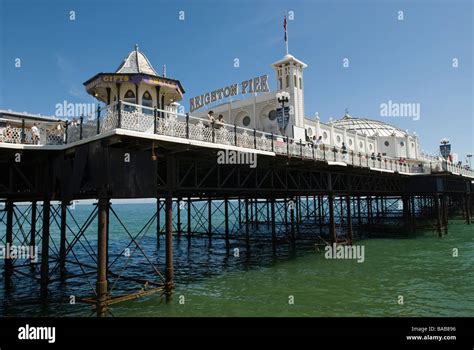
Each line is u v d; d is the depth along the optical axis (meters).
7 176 18.16
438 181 35.94
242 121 35.81
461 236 35.44
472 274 19.86
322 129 41.88
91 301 12.75
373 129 62.81
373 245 30.78
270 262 24.00
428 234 37.44
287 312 13.92
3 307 14.55
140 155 12.98
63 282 18.30
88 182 12.63
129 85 16.33
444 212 38.31
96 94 17.12
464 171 41.72
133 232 50.22
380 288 17.20
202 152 15.14
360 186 33.12
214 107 38.34
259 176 24.67
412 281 18.47
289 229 41.78
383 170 29.58
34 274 19.70
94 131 12.95
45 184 15.19
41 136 14.27
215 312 13.88
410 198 42.28
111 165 12.04
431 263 22.98
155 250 30.64
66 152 14.30
